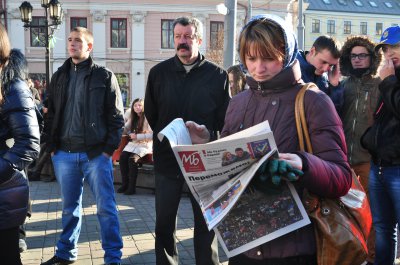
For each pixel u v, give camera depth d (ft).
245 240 6.05
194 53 10.73
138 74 98.89
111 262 12.23
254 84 6.39
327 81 12.76
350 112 12.45
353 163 12.37
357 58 12.16
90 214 18.57
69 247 12.75
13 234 7.90
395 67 9.68
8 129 7.82
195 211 10.84
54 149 12.57
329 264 5.74
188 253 13.79
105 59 97.60
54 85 12.68
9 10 93.04
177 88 10.78
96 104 12.30
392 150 9.34
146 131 23.98
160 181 10.77
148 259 13.26
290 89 6.20
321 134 5.83
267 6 100.17
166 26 99.25
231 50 25.48
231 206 5.37
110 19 97.30
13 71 7.80
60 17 39.42
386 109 9.57
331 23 182.19
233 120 6.74
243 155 5.55
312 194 5.93
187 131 8.20
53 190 23.80
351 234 5.70
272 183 5.75
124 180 23.71
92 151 12.27
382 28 187.11
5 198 7.66
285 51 5.96
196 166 5.82
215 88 10.84
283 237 5.99
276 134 6.08
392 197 9.66
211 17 100.17
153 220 17.65
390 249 10.48
